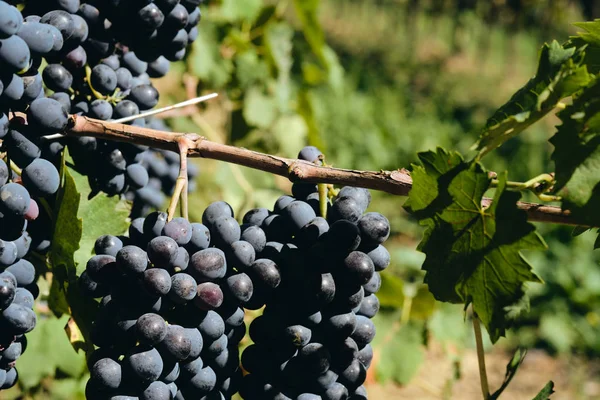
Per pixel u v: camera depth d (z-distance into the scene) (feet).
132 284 1.61
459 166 1.61
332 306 1.67
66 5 1.75
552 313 7.65
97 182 1.92
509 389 6.75
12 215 1.66
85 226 1.90
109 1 1.77
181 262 1.61
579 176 1.57
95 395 1.60
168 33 1.86
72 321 1.98
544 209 1.60
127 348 1.61
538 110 1.59
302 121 4.14
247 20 3.80
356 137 9.62
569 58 1.62
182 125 3.61
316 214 1.73
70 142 1.84
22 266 1.72
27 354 2.72
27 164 1.71
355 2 18.22
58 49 1.70
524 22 17.38
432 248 1.66
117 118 1.88
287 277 1.64
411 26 17.94
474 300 1.64
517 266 1.59
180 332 1.59
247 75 3.76
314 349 1.65
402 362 3.61
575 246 8.22
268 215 1.74
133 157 1.93
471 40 17.39
